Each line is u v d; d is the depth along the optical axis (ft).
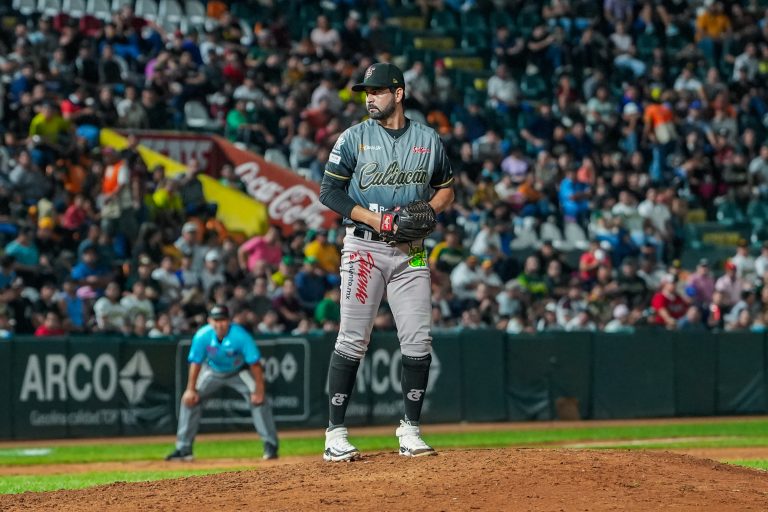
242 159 204.74
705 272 213.05
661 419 194.70
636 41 289.74
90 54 209.56
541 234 224.53
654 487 62.64
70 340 158.51
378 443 151.02
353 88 71.20
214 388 130.62
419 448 71.20
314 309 181.68
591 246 207.31
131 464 129.29
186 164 202.39
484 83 267.59
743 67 281.95
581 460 68.33
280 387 169.78
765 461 116.16
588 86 260.62
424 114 240.12
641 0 294.46
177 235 185.88
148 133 199.52
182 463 130.11
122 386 161.58
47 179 184.44
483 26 285.64
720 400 200.75
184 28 246.47
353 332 72.18
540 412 187.83
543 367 188.65
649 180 246.68
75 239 180.04
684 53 282.97
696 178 253.44
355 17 256.32
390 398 178.50
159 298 171.94
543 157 231.91
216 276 179.52
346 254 71.87
